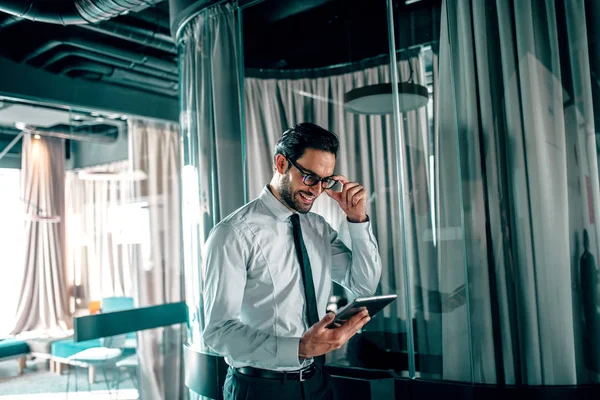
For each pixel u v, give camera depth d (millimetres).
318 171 1476
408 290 2174
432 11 2289
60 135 6133
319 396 1547
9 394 4492
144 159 5086
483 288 2045
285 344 1339
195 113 2836
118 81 4473
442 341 2209
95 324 3971
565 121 1944
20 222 6711
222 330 1451
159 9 3486
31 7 2541
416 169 2309
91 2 2434
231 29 2730
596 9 1915
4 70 3656
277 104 2693
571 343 1896
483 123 2061
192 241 2807
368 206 2498
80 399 4258
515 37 2016
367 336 2400
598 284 1875
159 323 4430
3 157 6637
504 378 2008
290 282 1570
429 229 2285
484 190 2059
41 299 6430
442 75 2211
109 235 5535
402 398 2186
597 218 1884
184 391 4574
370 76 2592
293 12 2604
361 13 2568
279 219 1588
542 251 1929
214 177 2748
